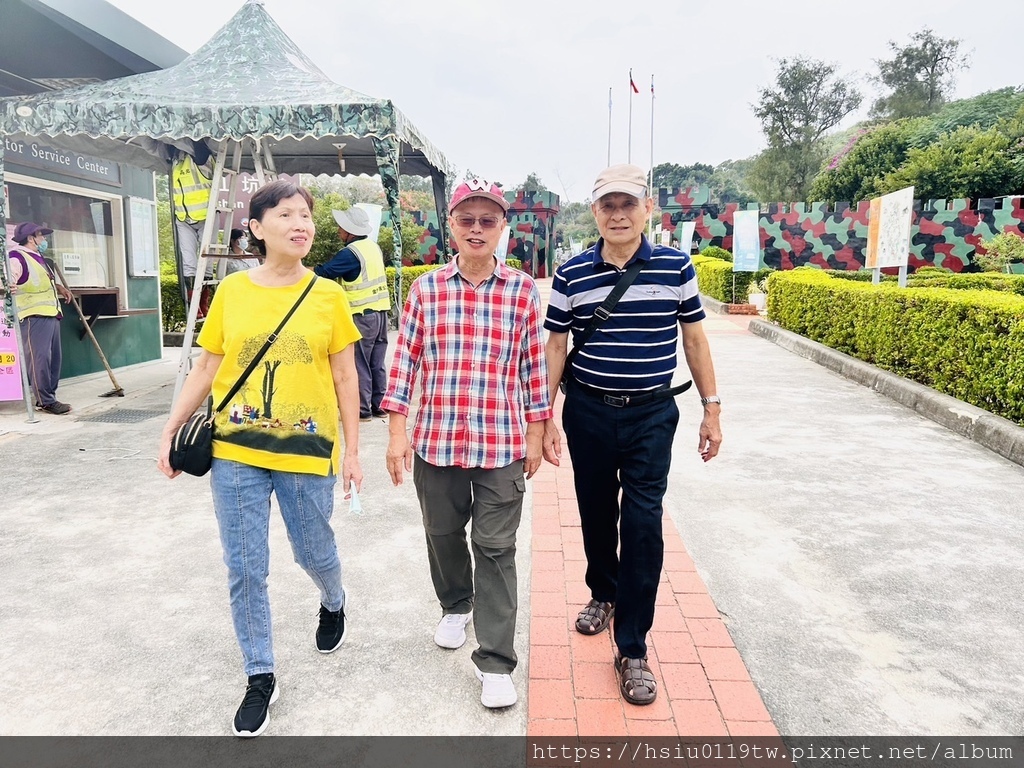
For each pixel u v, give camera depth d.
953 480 4.66
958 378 6.22
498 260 2.41
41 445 5.54
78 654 2.69
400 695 2.45
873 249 10.95
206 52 6.46
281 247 2.21
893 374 7.46
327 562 2.49
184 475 4.81
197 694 2.46
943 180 29.66
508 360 2.36
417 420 2.42
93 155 7.11
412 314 2.40
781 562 3.49
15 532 3.83
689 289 2.39
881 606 3.06
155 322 9.69
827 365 9.02
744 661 2.66
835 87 46.69
